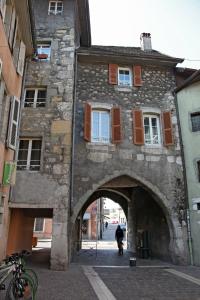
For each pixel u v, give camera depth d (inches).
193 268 435.2
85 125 502.0
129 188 715.4
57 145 450.0
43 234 1169.4
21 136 455.2
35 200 418.9
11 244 426.0
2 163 330.0
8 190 406.0
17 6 369.4
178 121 542.0
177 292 283.1
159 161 513.3
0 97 322.0
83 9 598.9
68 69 502.6
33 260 487.2
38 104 488.4
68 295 263.6
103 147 503.5
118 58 561.3
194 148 514.0
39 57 509.0
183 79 584.4
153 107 547.2
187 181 506.6
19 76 397.7
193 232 478.3
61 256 398.9
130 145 513.7
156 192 494.3
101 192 764.0
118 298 258.7
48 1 565.3
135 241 685.9
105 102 535.5
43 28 536.1
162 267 444.1
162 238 541.3
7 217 403.9
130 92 551.5
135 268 435.2
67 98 479.8
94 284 312.8
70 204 456.1
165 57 564.4
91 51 544.1
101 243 1061.8
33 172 432.8
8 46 340.2
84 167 487.8
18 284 215.6
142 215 653.9
